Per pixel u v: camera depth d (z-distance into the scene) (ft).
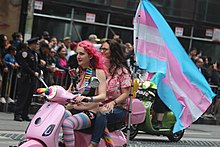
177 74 32.42
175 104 32.45
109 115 27.14
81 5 74.23
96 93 25.32
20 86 48.01
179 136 47.42
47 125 23.15
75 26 74.23
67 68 54.39
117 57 28.22
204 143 48.01
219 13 84.43
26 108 48.24
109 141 26.21
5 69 51.42
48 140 22.97
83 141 25.44
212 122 65.87
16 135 40.70
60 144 24.90
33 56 47.57
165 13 81.25
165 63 32.01
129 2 77.56
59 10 72.74
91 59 25.46
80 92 25.39
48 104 24.07
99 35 76.07
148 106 43.88
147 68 31.86
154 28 31.99
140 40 31.83
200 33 83.71
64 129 24.07
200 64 63.41
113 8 76.59
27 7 68.95
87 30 75.20
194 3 82.89
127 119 28.63
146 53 31.86
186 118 32.68
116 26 77.10
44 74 51.93
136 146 41.86
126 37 77.87
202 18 83.61
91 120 25.05
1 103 52.95
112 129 27.81
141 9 31.91
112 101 27.43
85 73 25.62
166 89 32.45
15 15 68.90
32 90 47.98
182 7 82.23
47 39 58.95
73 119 24.38
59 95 23.77
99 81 24.53
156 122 45.93
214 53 84.84
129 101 28.66
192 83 32.76
